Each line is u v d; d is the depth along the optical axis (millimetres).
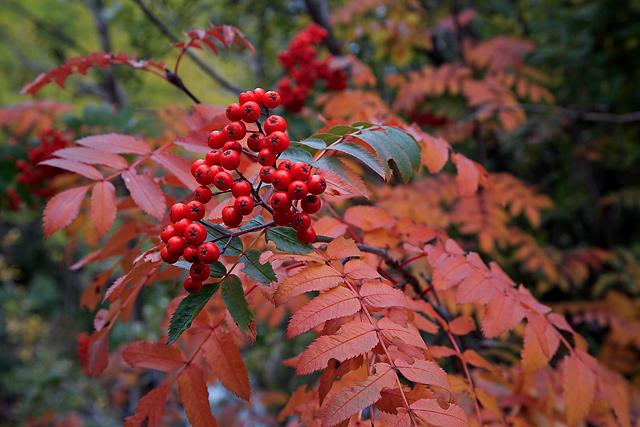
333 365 1114
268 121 1173
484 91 3914
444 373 1056
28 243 18547
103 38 6555
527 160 6527
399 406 1061
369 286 1169
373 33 5207
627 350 3816
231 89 4469
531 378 1949
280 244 1154
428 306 1625
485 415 1605
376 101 3248
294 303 2436
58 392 7895
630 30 4742
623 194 5527
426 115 4988
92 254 1923
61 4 8531
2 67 9781
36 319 13242
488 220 3600
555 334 1503
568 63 5371
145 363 1313
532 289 5262
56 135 3143
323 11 5125
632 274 4961
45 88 9570
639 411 2666
